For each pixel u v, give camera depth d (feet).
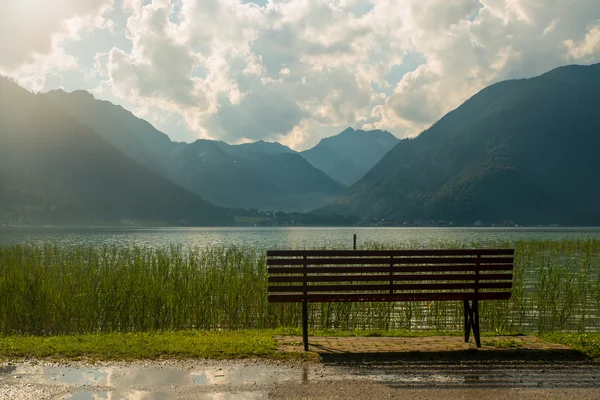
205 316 54.49
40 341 33.01
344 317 54.08
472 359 28.32
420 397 22.02
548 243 182.19
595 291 65.67
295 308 54.24
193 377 24.84
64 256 96.17
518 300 59.82
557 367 26.81
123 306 52.65
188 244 255.29
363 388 23.24
